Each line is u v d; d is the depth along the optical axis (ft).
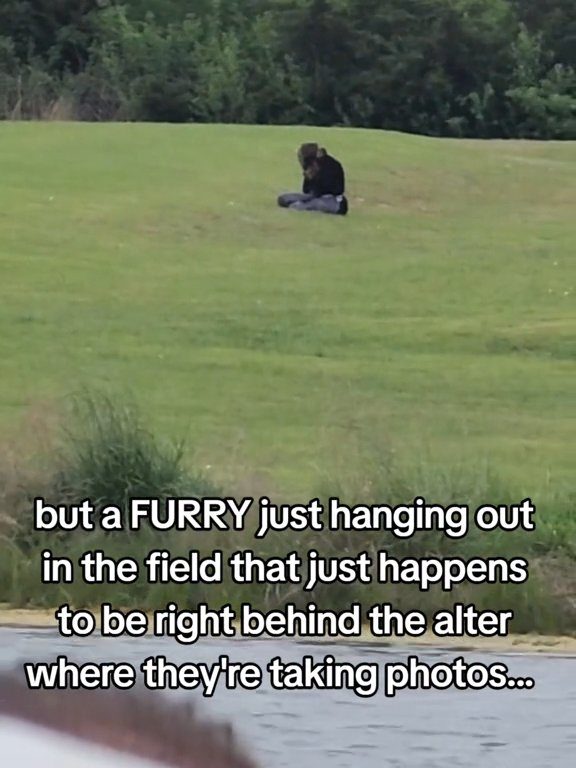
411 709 62.69
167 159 279.49
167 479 91.50
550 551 89.61
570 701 65.21
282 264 218.79
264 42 471.62
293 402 148.15
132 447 92.17
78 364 162.09
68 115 409.90
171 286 202.39
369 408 146.30
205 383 155.33
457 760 55.67
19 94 400.26
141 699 15.44
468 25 471.21
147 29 464.65
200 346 173.99
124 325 181.68
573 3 500.74
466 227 251.60
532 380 161.99
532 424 141.59
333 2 467.93
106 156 278.87
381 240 238.07
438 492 88.74
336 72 471.62
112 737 14.98
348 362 168.96
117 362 163.84
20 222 229.86
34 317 181.88
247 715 61.11
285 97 464.24
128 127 310.45
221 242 230.27
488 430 137.69
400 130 474.08
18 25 475.31
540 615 83.71
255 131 312.09
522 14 508.94
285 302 196.34
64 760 14.79
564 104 470.39
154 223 236.43
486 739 58.13
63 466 91.76
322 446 119.75
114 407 100.58
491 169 295.28
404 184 276.41
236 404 145.79
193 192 256.11
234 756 15.23
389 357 171.94
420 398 152.15
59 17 476.95
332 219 247.91
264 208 249.75
